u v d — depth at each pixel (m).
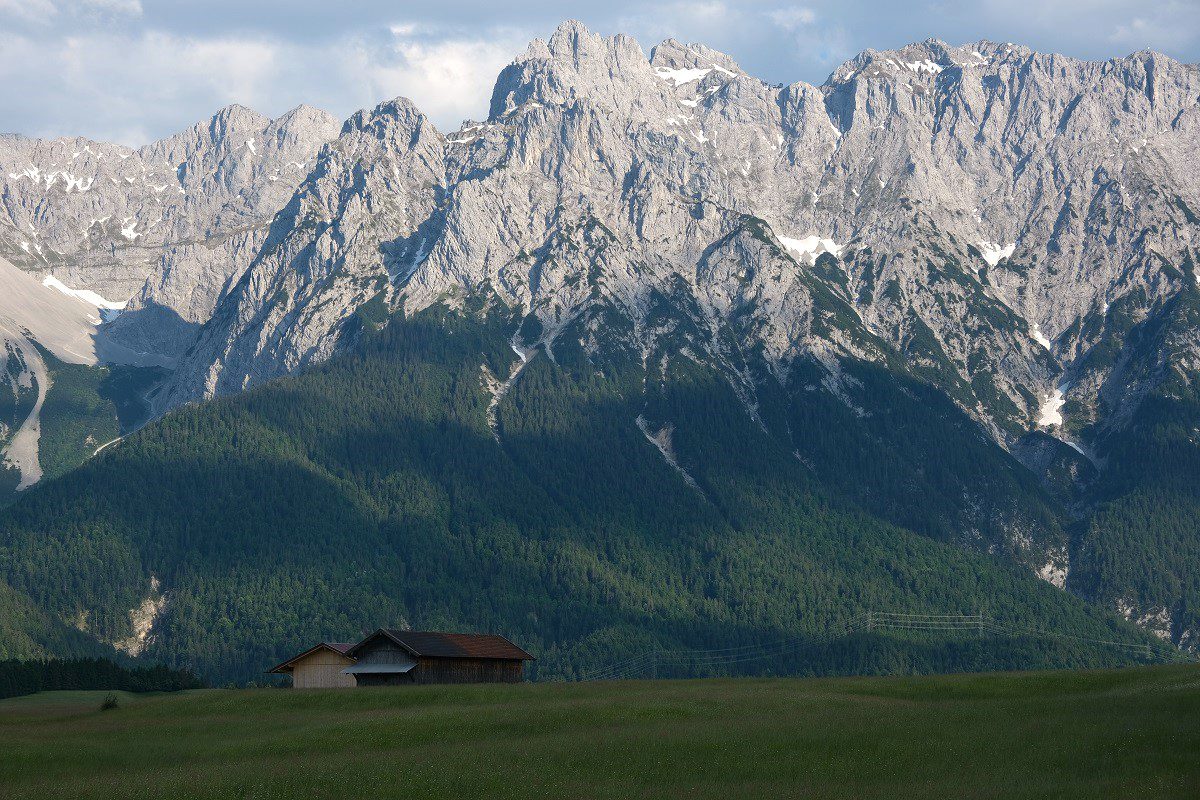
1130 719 112.25
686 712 128.88
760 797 88.75
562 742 111.75
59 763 112.31
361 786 96.31
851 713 124.88
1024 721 114.31
